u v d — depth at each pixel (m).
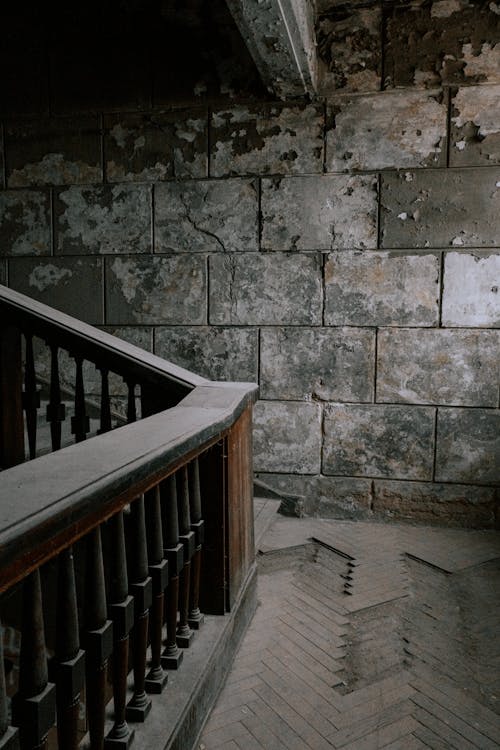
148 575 1.92
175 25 4.61
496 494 4.44
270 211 4.61
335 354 4.61
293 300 4.64
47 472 1.39
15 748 1.07
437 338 4.45
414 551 4.05
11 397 3.15
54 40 4.80
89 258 4.92
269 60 3.85
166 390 3.06
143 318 4.88
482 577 3.64
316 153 4.51
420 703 2.39
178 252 4.78
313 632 2.97
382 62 4.38
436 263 4.40
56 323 3.11
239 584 2.86
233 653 2.68
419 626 3.04
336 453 4.68
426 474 4.54
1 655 1.06
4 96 4.90
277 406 4.73
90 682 1.50
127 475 1.46
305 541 4.24
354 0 4.32
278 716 2.30
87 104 4.80
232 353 4.77
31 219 4.97
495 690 2.50
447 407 4.48
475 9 4.23
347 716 2.31
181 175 4.71
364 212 4.47
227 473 2.56
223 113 4.61
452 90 4.29
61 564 1.33
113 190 4.83
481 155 4.28
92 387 5.00
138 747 1.73
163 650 2.25
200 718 2.13
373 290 4.51
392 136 4.39
